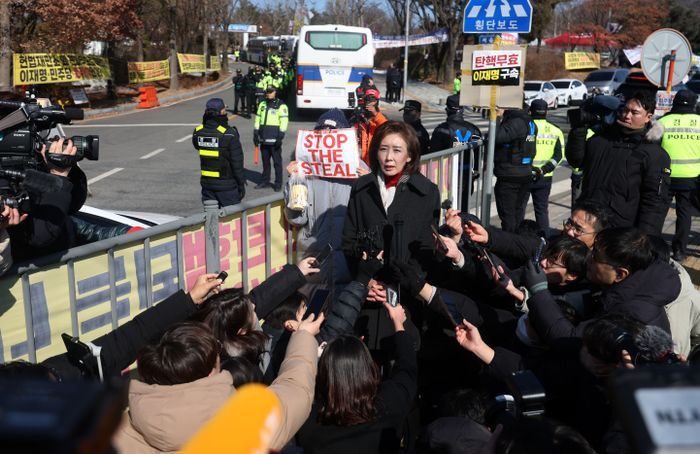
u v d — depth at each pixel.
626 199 4.46
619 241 2.63
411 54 47.62
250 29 66.19
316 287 3.86
